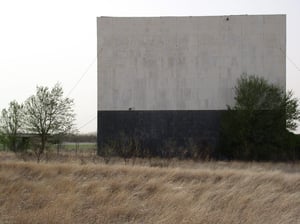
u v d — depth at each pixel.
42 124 31.00
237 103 32.75
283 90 34.25
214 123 34.72
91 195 12.53
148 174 16.31
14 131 30.78
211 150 33.97
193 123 34.88
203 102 35.06
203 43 35.41
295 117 32.09
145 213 10.82
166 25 35.62
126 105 35.41
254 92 32.06
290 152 31.36
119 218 10.48
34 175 15.99
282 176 16.41
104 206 11.30
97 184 13.93
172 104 35.19
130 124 35.28
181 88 35.28
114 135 35.09
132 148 33.94
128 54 35.75
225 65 35.25
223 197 12.23
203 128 34.75
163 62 35.53
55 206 10.82
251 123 31.89
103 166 18.16
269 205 11.53
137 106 35.38
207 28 35.44
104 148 33.06
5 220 9.91
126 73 35.66
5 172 15.70
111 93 35.56
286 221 10.09
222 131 33.94
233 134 32.41
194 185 14.34
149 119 35.19
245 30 35.34
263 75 35.09
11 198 12.06
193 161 28.50
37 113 31.05
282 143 31.69
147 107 35.31
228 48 35.28
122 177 15.55
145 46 35.69
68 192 12.56
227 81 35.12
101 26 35.91
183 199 11.84
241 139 31.95
